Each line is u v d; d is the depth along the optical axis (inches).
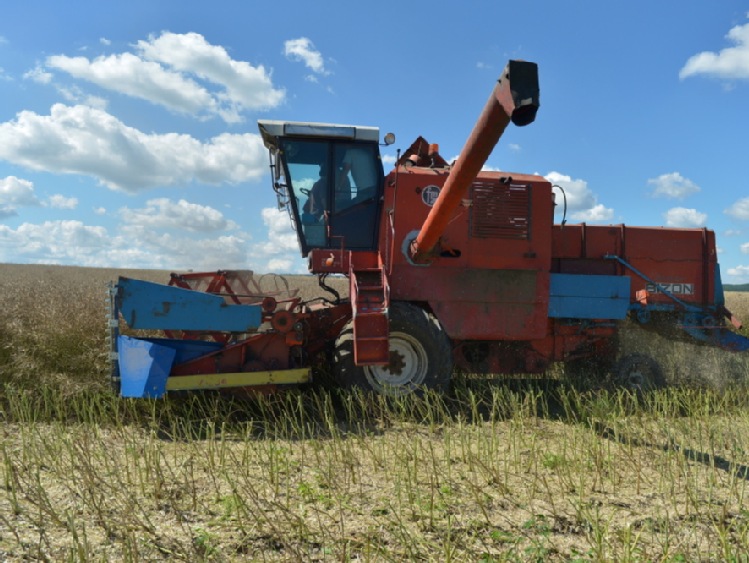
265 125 248.4
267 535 114.8
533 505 134.4
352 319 229.9
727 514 130.1
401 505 131.7
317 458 160.9
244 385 217.9
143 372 207.6
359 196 255.0
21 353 236.7
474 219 243.1
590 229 277.7
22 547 107.3
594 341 264.1
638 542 115.3
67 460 159.3
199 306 215.9
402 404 214.8
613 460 165.2
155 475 148.5
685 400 238.5
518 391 251.8
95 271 1384.1
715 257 284.8
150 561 103.4
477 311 243.0
